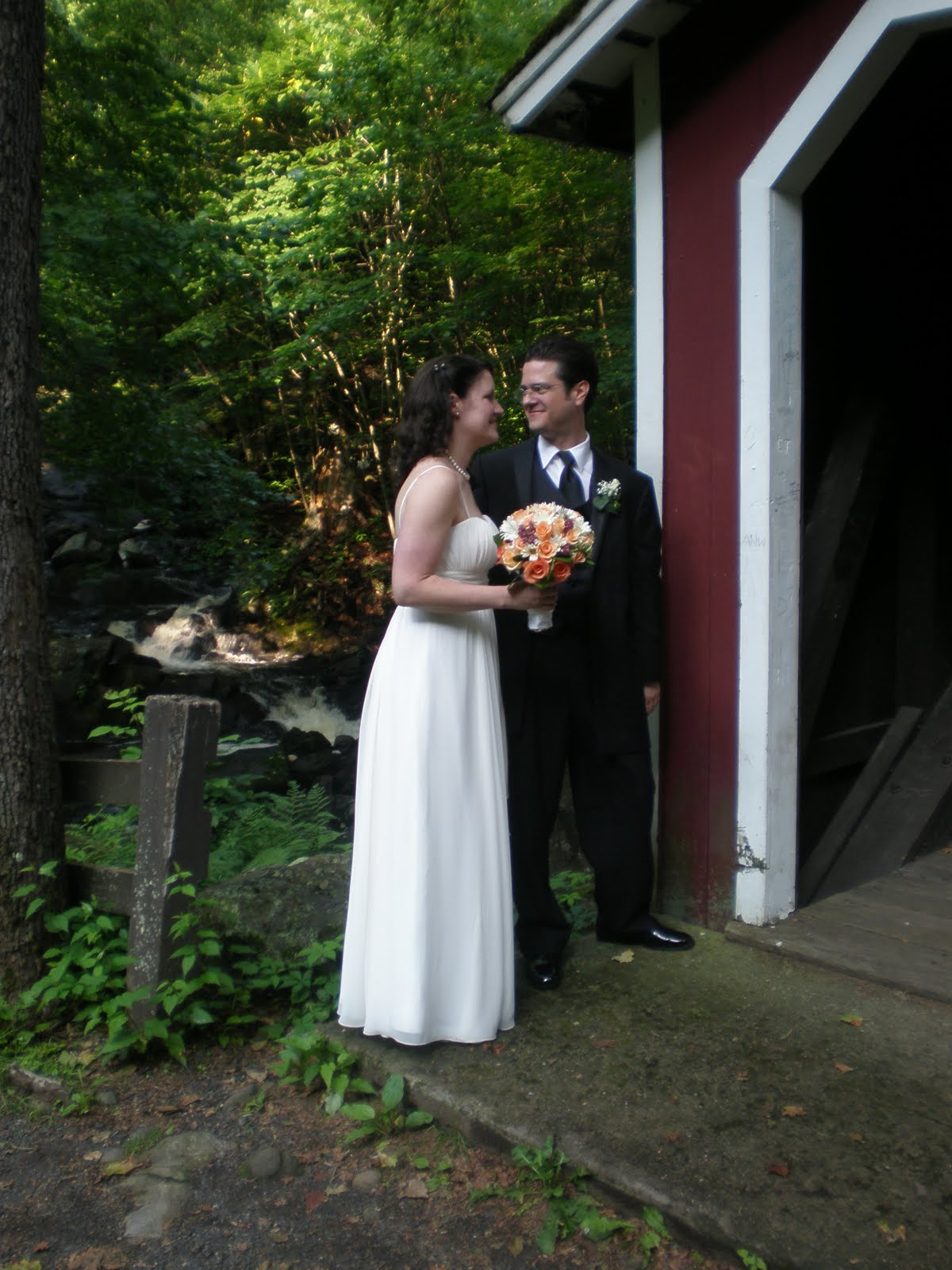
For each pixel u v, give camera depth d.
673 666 3.38
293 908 3.15
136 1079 2.75
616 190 7.79
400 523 2.66
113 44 7.01
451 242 9.49
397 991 2.62
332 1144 2.47
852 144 3.92
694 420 3.28
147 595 12.10
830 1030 2.72
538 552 2.49
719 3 3.12
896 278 4.12
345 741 8.84
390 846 2.65
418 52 8.70
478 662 2.73
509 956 2.75
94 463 7.88
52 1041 2.89
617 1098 2.45
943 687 4.48
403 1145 2.45
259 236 9.24
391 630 2.77
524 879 3.02
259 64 11.40
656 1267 2.02
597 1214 2.15
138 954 2.86
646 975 3.05
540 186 8.08
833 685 4.17
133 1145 2.47
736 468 3.18
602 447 7.54
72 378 7.27
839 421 3.98
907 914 3.38
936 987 2.87
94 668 8.41
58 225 6.53
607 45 3.26
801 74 2.96
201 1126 2.54
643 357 3.39
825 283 3.88
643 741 3.08
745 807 3.24
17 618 2.94
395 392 12.09
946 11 2.66
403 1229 2.17
